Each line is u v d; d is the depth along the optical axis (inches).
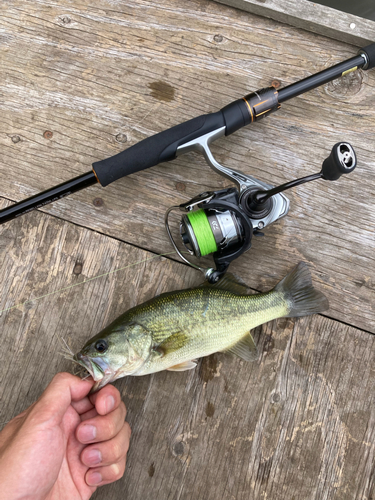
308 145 18.7
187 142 16.1
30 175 18.4
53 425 13.3
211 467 16.8
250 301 16.2
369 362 17.5
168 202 18.2
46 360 17.1
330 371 17.4
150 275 17.8
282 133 18.8
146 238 18.0
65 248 17.8
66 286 17.6
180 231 16.4
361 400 17.3
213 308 15.8
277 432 17.1
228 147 18.6
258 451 17.0
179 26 19.4
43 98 18.8
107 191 18.2
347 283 18.0
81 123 18.7
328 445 17.1
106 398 14.1
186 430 17.0
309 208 18.4
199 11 19.5
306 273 16.9
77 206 18.1
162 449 16.9
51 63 19.1
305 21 19.1
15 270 17.7
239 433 17.0
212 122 16.1
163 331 15.4
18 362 17.1
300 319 17.7
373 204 18.4
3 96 18.8
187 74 19.1
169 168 18.3
